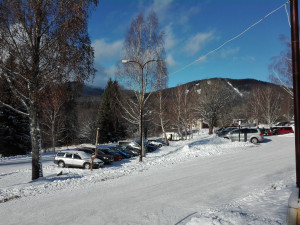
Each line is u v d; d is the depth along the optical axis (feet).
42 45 42.42
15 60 41.86
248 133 92.12
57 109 119.03
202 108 167.43
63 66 41.37
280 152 63.00
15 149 116.57
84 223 21.61
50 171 61.31
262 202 23.17
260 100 193.47
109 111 191.01
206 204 25.12
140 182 37.24
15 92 43.21
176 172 43.88
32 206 27.35
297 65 15.33
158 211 23.82
